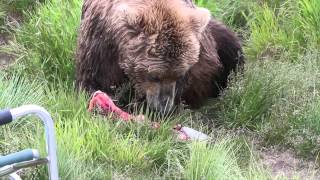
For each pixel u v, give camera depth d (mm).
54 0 12008
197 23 9234
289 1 12367
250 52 11812
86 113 9422
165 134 9172
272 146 9562
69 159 8211
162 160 8859
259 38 11844
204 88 10469
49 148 6949
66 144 8477
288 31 11938
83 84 10109
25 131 8984
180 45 8969
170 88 9273
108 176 8336
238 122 9945
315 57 10898
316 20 11672
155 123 9312
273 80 10281
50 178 7047
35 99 9656
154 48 8945
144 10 9062
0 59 11789
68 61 10922
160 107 9281
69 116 9414
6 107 9352
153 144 8938
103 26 9531
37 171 8133
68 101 9672
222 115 10125
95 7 9742
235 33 11945
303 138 9461
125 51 9203
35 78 10500
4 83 9984
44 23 11492
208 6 12344
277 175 8633
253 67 10812
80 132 8906
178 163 8461
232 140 9508
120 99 9828
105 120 9180
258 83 10203
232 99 10234
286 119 9734
